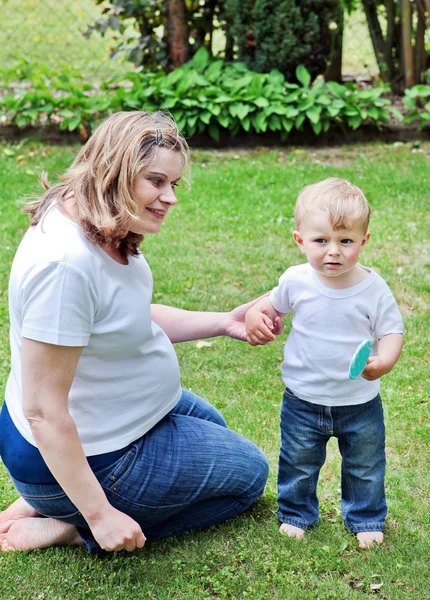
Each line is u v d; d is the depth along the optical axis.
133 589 2.43
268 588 2.45
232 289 4.57
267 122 6.94
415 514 2.79
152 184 2.25
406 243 5.09
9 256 4.99
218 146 7.14
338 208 2.36
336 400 2.53
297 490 2.67
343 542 2.62
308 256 2.46
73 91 7.39
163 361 2.55
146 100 7.09
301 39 7.27
